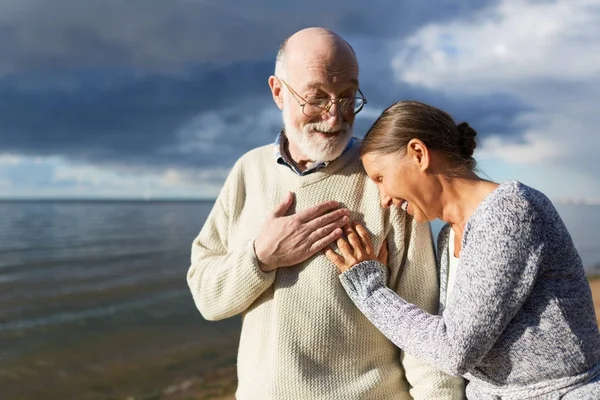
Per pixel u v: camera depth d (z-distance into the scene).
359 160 2.12
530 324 1.48
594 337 1.52
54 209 139.25
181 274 23.88
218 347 10.83
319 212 1.99
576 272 1.50
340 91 1.94
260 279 1.97
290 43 2.03
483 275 1.46
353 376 1.94
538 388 1.52
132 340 11.85
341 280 1.88
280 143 2.20
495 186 1.65
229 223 2.29
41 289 20.17
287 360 1.93
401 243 1.99
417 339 1.61
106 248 36.78
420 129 1.65
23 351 11.32
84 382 9.15
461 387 1.92
